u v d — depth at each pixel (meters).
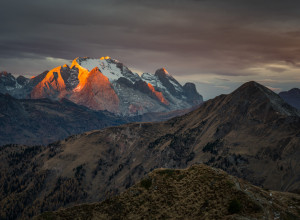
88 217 76.12
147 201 77.88
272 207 68.88
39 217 75.38
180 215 69.69
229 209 65.56
